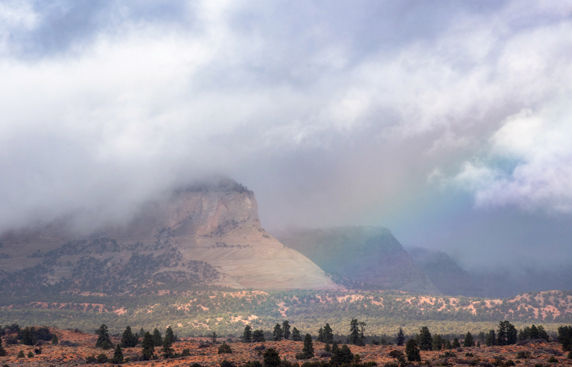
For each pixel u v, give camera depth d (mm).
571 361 129500
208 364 143125
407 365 132000
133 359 163125
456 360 133500
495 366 126562
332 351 161875
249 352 170250
